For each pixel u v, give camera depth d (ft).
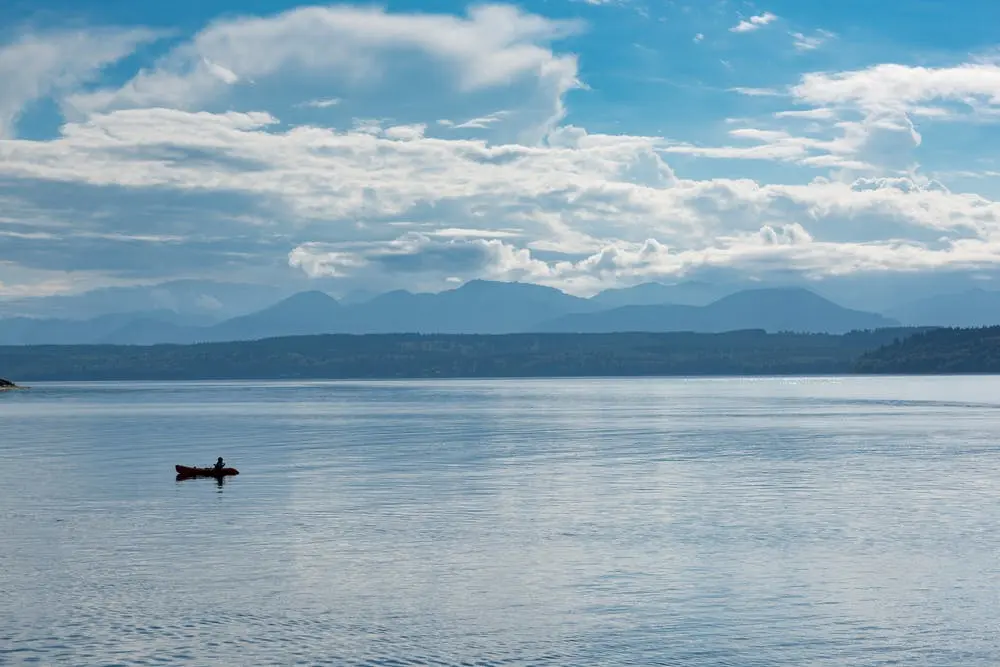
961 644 136.77
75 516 239.30
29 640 139.74
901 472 318.45
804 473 317.22
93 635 141.90
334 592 163.53
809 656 132.98
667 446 424.87
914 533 208.74
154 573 176.86
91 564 184.34
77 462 371.76
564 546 197.98
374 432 530.68
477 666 130.11
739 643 137.80
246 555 191.31
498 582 169.48
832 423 575.38
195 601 158.40
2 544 203.51
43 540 207.72
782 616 149.18
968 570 175.01
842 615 149.38
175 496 273.54
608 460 365.20
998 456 370.73
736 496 265.13
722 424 573.74
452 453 399.24
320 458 381.19
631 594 161.68
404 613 151.64
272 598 160.04
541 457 378.73
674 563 182.39
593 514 236.63
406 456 387.14
